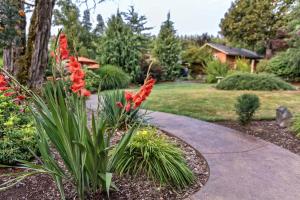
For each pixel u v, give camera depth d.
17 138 2.76
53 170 1.94
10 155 2.58
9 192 2.18
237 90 9.36
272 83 9.50
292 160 3.06
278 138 3.93
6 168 2.61
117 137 3.29
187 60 19.44
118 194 2.20
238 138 3.82
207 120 4.91
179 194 2.29
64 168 2.49
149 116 4.78
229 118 5.03
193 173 2.67
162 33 17.45
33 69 5.42
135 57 13.18
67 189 2.23
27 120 3.20
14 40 6.74
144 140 2.70
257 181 2.53
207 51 20.02
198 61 19.28
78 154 1.85
